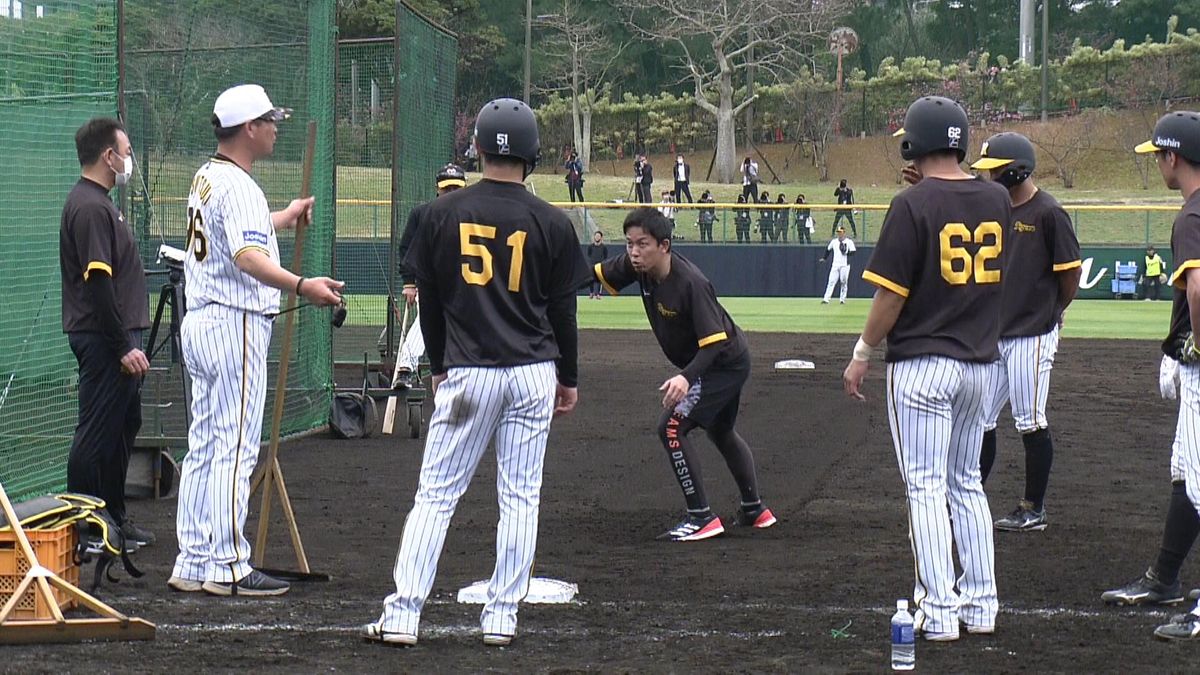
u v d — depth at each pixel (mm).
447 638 8703
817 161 98438
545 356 8445
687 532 12125
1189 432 9148
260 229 9492
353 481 14906
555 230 8414
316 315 18875
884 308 8422
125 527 11383
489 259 8266
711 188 90125
